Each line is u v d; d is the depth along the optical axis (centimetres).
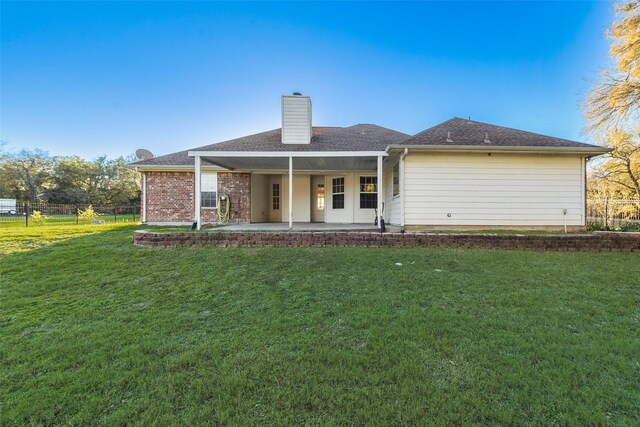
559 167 838
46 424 178
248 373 225
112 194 4359
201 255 610
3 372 231
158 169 1260
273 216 1348
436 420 175
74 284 449
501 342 268
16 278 476
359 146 972
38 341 281
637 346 258
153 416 182
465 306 356
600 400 191
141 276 485
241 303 374
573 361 236
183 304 374
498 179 841
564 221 834
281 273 495
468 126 964
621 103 1268
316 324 311
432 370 226
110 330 304
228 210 1214
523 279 459
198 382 214
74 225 1305
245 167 1159
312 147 946
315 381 214
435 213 841
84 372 230
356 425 173
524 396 195
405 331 290
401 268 521
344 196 1204
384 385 209
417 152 837
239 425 173
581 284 436
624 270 510
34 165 4097
